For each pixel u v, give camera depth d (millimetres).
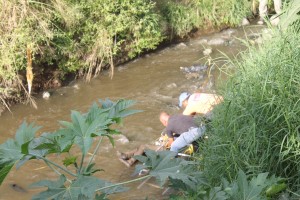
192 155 5586
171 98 8625
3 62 8414
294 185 4539
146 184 6078
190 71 9594
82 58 9516
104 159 6809
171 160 2631
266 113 4754
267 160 4656
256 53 5703
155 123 7805
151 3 10609
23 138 2506
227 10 11562
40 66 9109
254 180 2846
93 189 2299
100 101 2850
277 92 4914
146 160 2631
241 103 5000
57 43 9117
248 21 11781
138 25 9906
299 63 5078
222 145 4812
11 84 8633
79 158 6750
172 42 11062
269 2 11906
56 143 2393
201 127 5746
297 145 4621
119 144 7164
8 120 8312
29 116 8391
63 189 2348
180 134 6414
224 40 10945
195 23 11258
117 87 9242
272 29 6184
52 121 8211
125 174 6457
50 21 8812
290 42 5484
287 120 4621
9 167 2289
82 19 9359
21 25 8492
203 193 2797
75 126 2416
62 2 9039
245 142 4777
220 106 5305
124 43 10062
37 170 6648
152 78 9477
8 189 6332
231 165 4781
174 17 11023
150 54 10547
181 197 3008
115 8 9633
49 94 8992
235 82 5352
